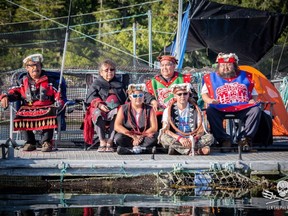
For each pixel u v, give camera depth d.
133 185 8.91
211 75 10.48
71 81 12.06
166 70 10.42
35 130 10.10
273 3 31.03
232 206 7.48
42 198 8.02
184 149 9.69
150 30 21.52
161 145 9.90
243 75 10.46
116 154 9.77
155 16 34.62
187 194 8.35
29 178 8.88
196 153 9.76
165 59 10.41
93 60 17.44
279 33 17.17
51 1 35.72
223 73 10.42
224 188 8.79
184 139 9.66
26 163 8.83
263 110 10.37
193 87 10.91
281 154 9.99
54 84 10.13
